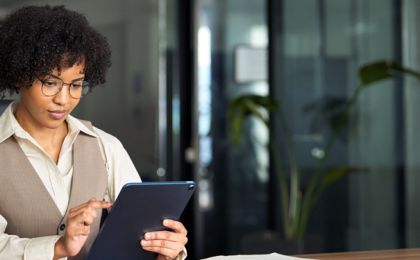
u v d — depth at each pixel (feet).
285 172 9.81
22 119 3.79
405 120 10.31
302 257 4.00
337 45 10.03
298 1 9.89
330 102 10.01
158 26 9.33
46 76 3.35
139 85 9.20
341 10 10.05
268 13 9.89
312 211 9.87
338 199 9.97
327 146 9.78
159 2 9.34
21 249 3.21
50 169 3.78
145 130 9.27
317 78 9.97
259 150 9.88
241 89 9.84
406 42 10.30
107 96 8.97
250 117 9.84
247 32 9.85
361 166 10.11
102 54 4.00
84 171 3.97
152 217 3.28
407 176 10.31
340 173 8.98
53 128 3.59
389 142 10.25
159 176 9.39
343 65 10.07
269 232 9.84
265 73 9.90
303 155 9.89
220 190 9.78
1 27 3.59
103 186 4.09
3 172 3.60
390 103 10.26
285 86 9.86
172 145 9.52
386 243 10.20
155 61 9.32
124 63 9.08
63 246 3.15
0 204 3.59
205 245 9.71
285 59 9.87
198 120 9.64
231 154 9.82
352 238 10.02
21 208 3.61
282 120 9.80
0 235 3.32
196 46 9.62
